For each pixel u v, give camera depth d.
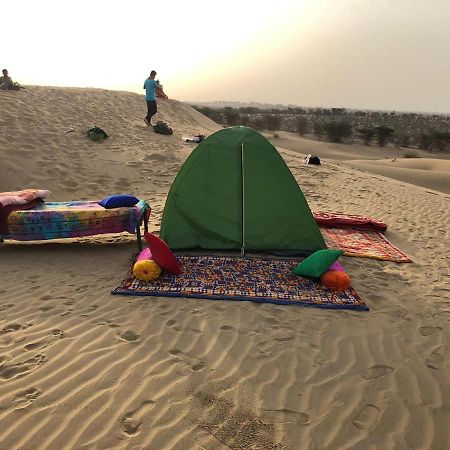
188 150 14.46
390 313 5.13
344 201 11.19
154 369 3.88
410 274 6.41
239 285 5.57
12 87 16.64
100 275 5.99
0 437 3.04
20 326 4.54
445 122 96.44
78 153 12.47
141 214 6.85
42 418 3.23
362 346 4.42
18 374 3.72
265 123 62.34
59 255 6.81
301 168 14.66
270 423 3.33
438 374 4.02
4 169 10.63
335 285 5.55
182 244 6.71
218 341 4.38
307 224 6.67
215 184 6.75
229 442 3.12
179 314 4.88
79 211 6.65
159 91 23.50
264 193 6.69
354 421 3.40
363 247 7.36
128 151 13.40
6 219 6.59
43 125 13.71
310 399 3.62
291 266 6.21
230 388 3.69
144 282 5.61
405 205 11.26
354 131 63.94
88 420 3.24
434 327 4.86
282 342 4.41
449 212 10.75
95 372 3.79
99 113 16.62
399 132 68.44
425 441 3.23
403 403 3.62
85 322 4.64
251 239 6.67
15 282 5.71
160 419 3.29
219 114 63.22
